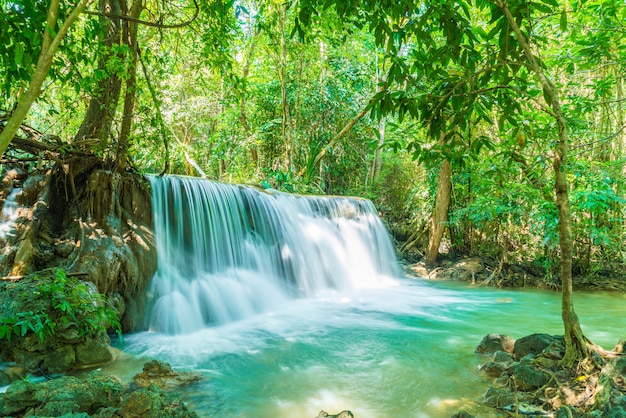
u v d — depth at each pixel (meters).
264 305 6.80
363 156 15.53
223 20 4.86
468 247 11.39
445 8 2.73
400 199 14.16
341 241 9.45
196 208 6.62
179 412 2.69
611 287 8.97
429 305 7.36
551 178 8.09
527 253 10.41
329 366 4.11
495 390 3.29
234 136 13.34
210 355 4.44
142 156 10.29
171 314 5.41
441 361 4.24
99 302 4.17
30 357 3.60
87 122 5.36
